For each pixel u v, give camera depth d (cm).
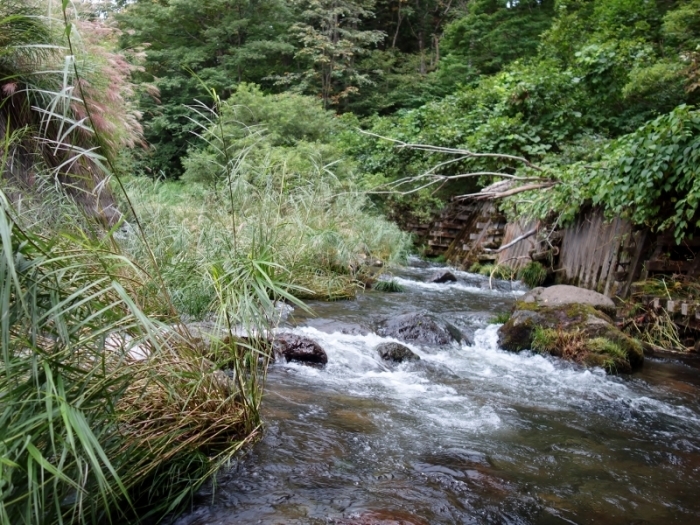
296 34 1912
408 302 639
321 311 547
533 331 464
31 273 154
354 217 821
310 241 582
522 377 395
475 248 997
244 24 1861
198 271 307
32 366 149
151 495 192
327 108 1984
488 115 988
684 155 484
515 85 921
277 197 455
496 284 795
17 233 154
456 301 665
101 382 168
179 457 203
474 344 489
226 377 245
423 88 1961
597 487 230
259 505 193
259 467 219
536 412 320
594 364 418
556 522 200
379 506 196
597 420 313
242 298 229
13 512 148
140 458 190
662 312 504
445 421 294
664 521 206
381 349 415
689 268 514
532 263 789
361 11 2038
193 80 1747
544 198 703
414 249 1212
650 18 1055
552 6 1817
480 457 249
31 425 147
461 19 1933
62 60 461
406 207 1228
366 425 276
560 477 237
